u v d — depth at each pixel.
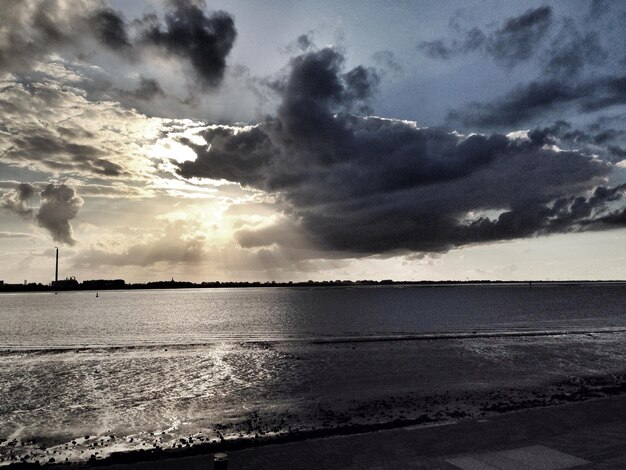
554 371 28.69
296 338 49.16
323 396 22.06
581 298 175.62
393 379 26.20
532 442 12.48
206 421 18.03
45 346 43.81
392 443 12.62
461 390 23.16
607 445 12.10
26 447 15.22
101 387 24.72
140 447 14.98
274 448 12.44
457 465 10.75
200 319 84.50
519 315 86.38
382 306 128.75
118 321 80.50
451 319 77.50
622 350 38.12
